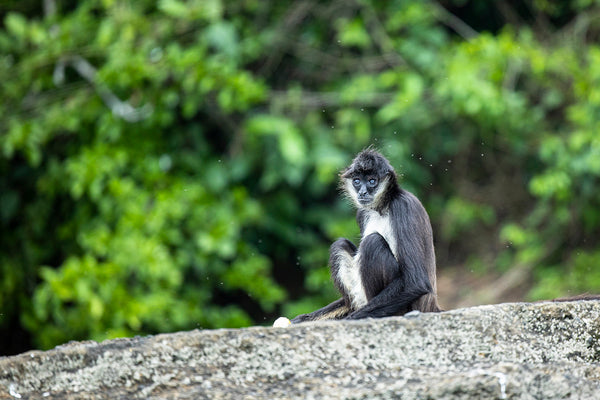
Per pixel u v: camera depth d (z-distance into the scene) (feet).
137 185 77.30
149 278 71.82
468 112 75.61
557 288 80.48
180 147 82.02
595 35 88.28
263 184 81.92
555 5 92.43
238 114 84.33
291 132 74.74
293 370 30.50
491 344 32.22
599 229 84.99
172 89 75.77
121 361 30.45
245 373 30.48
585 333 33.63
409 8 79.30
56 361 30.53
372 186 42.65
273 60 85.46
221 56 76.38
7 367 30.32
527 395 29.81
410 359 31.35
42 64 77.10
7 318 80.79
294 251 92.73
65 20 77.25
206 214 74.33
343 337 31.37
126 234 70.59
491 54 73.87
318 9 85.10
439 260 91.91
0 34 79.77
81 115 76.23
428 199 89.76
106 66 73.41
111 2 74.74
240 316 75.31
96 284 69.62
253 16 85.25
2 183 84.28
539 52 75.61
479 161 92.02
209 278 76.95
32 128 74.59
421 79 77.97
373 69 85.25
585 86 75.92
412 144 86.58
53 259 84.79
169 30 77.20
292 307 81.61
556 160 81.05
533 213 86.02
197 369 30.48
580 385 30.68
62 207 82.43
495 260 89.10
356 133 77.92
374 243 40.24
